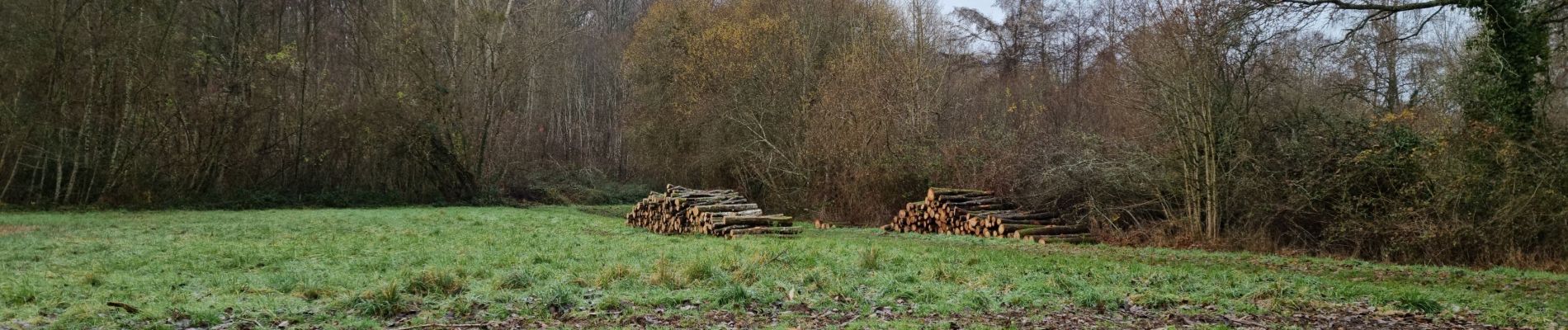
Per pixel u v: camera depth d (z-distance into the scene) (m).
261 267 10.09
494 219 22.77
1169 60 15.87
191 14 28.97
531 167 40.88
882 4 30.88
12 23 24.98
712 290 8.00
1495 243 12.67
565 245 13.62
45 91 25.66
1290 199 15.13
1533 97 13.59
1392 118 14.95
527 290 7.87
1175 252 14.19
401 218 22.91
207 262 10.35
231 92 30.33
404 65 34.03
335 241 14.17
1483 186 12.95
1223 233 15.96
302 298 7.38
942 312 7.14
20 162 25.80
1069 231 17.25
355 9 34.09
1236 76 15.79
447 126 34.94
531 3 37.00
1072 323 6.85
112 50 26.33
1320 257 13.85
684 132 33.69
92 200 27.05
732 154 31.11
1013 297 7.70
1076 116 27.77
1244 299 8.02
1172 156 16.59
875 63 26.75
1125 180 17.45
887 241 16.42
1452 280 10.41
